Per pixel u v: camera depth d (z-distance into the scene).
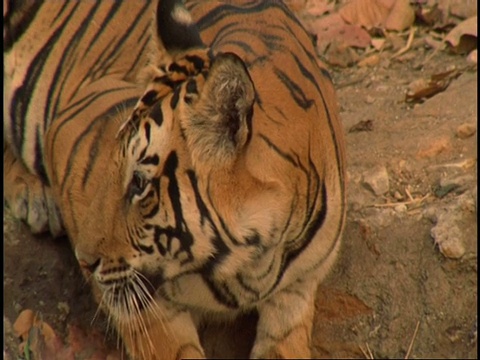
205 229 7.22
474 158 9.30
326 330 9.30
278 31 8.28
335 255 8.61
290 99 7.71
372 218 9.21
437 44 11.00
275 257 7.82
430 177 9.34
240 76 6.72
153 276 7.51
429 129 9.76
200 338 9.21
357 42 11.34
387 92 10.59
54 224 9.73
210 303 8.25
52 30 9.88
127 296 7.57
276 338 8.71
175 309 8.34
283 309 8.66
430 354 8.82
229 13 8.63
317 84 8.33
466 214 8.83
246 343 9.21
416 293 8.95
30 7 9.95
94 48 9.62
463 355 8.67
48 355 8.91
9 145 10.12
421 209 9.10
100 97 8.83
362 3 11.59
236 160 7.05
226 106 6.87
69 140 8.55
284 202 7.41
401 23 11.39
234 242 7.31
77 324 9.23
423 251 8.96
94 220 7.43
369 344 9.09
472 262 8.73
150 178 7.15
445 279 8.82
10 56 10.00
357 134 10.02
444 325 8.79
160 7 7.42
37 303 9.46
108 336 8.91
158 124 7.10
